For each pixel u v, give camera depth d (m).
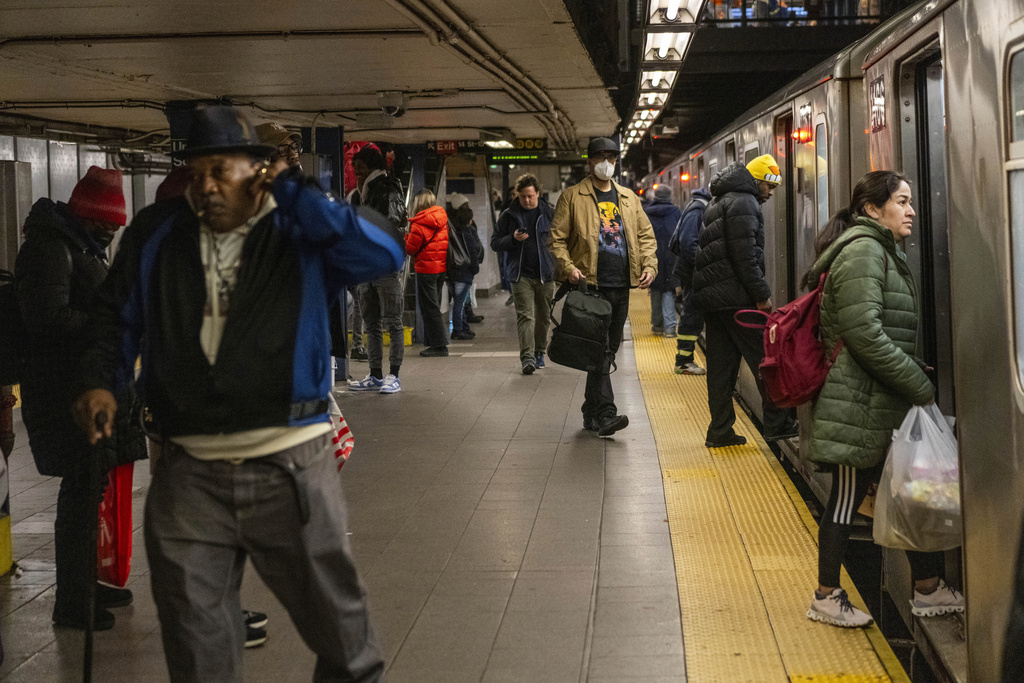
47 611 4.24
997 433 3.24
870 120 5.14
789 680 3.47
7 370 3.91
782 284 7.89
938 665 3.99
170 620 2.62
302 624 2.76
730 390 6.81
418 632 3.93
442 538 5.08
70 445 3.88
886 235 3.85
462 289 13.44
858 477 3.91
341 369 9.73
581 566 4.63
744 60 19.33
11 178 6.67
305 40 5.98
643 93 12.27
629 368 10.48
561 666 3.60
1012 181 3.09
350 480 6.24
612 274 7.00
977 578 3.46
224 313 2.62
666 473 6.23
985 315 3.33
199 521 2.62
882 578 4.90
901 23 4.96
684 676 3.51
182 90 8.17
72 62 6.67
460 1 5.16
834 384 3.85
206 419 2.59
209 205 2.59
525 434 7.43
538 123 11.44
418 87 8.27
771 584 4.36
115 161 14.05
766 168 6.69
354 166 9.03
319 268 2.73
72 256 3.86
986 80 3.28
